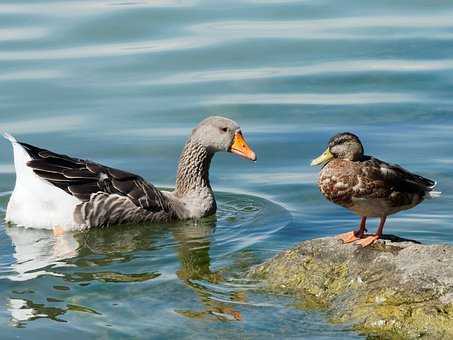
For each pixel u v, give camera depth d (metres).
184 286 12.77
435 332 10.31
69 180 15.89
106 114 20.22
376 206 11.89
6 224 15.98
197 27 24.84
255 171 18.20
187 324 11.43
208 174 17.11
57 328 11.52
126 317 11.76
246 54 23.30
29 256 14.39
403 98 21.05
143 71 22.28
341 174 11.85
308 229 15.46
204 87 21.56
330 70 22.53
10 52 23.14
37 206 15.80
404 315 10.59
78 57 22.97
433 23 25.22
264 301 11.84
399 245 11.85
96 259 14.26
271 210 16.47
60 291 12.77
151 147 18.94
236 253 14.40
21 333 11.43
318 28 24.80
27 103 20.59
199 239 15.32
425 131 19.38
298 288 11.95
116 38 24.11
